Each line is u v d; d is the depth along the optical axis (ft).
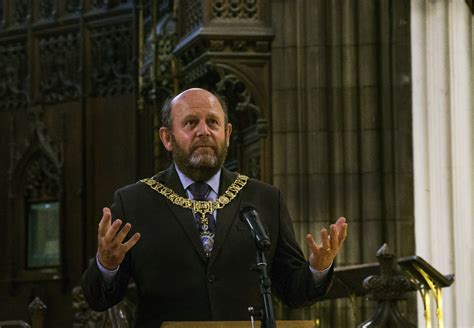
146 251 30.50
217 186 31.58
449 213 69.31
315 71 75.72
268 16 76.38
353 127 75.31
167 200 31.14
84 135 104.06
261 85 76.23
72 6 106.73
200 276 30.32
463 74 69.56
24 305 106.63
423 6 71.20
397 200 73.82
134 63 98.48
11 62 110.73
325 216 74.84
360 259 74.18
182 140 30.81
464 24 69.72
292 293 30.81
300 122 75.82
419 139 71.10
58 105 106.63
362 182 74.90
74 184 104.37
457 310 67.67
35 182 107.65
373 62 75.31
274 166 75.87
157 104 87.51
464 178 69.10
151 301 30.42
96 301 30.19
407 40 74.28
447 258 69.00
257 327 27.25
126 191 31.58
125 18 101.91
